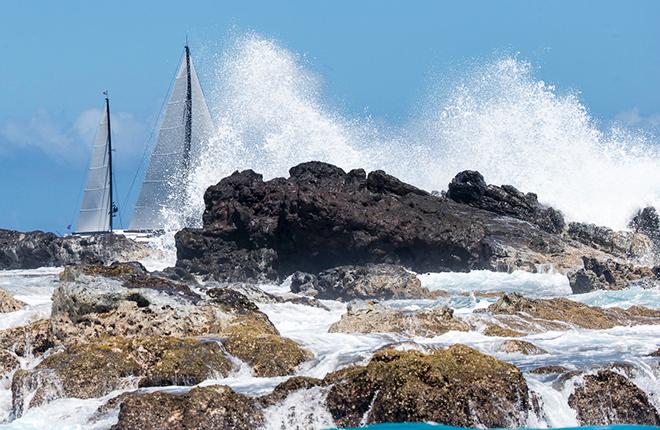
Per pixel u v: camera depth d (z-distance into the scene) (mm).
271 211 189375
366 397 72438
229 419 70500
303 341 94875
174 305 99500
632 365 79562
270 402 72938
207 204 195375
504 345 91062
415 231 186250
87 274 100438
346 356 86312
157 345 85250
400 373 72000
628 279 165000
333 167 199625
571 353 89375
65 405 77750
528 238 194375
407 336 98875
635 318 113938
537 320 108000
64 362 83375
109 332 97375
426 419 70375
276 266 187250
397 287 156750
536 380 76750
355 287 157750
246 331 96312
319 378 77312
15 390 81625
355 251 184875
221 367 84750
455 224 190875
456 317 107125
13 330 97750
